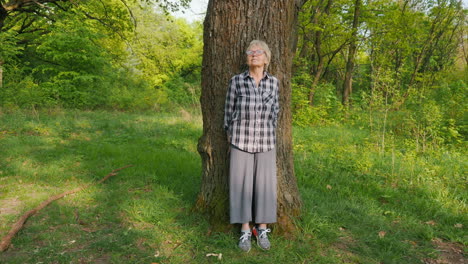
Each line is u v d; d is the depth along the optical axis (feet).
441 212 11.41
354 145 22.29
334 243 9.02
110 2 44.62
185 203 11.14
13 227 9.17
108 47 54.44
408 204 12.33
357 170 16.05
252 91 7.95
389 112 27.22
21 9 29.17
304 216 9.73
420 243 9.40
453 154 20.04
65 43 42.50
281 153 9.42
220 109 9.20
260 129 8.16
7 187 12.78
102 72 48.83
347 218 10.56
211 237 8.95
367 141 22.12
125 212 10.58
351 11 42.86
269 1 8.59
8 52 41.63
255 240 8.93
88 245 8.54
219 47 8.93
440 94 32.58
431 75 56.49
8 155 17.49
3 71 41.96
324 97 40.24
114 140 22.91
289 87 9.41
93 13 44.06
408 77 58.80
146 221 9.95
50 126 27.40
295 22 9.62
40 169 15.15
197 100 45.65
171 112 47.73
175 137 24.66
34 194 12.19
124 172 14.70
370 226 10.25
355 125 33.32
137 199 11.52
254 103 7.95
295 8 9.41
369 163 16.46
